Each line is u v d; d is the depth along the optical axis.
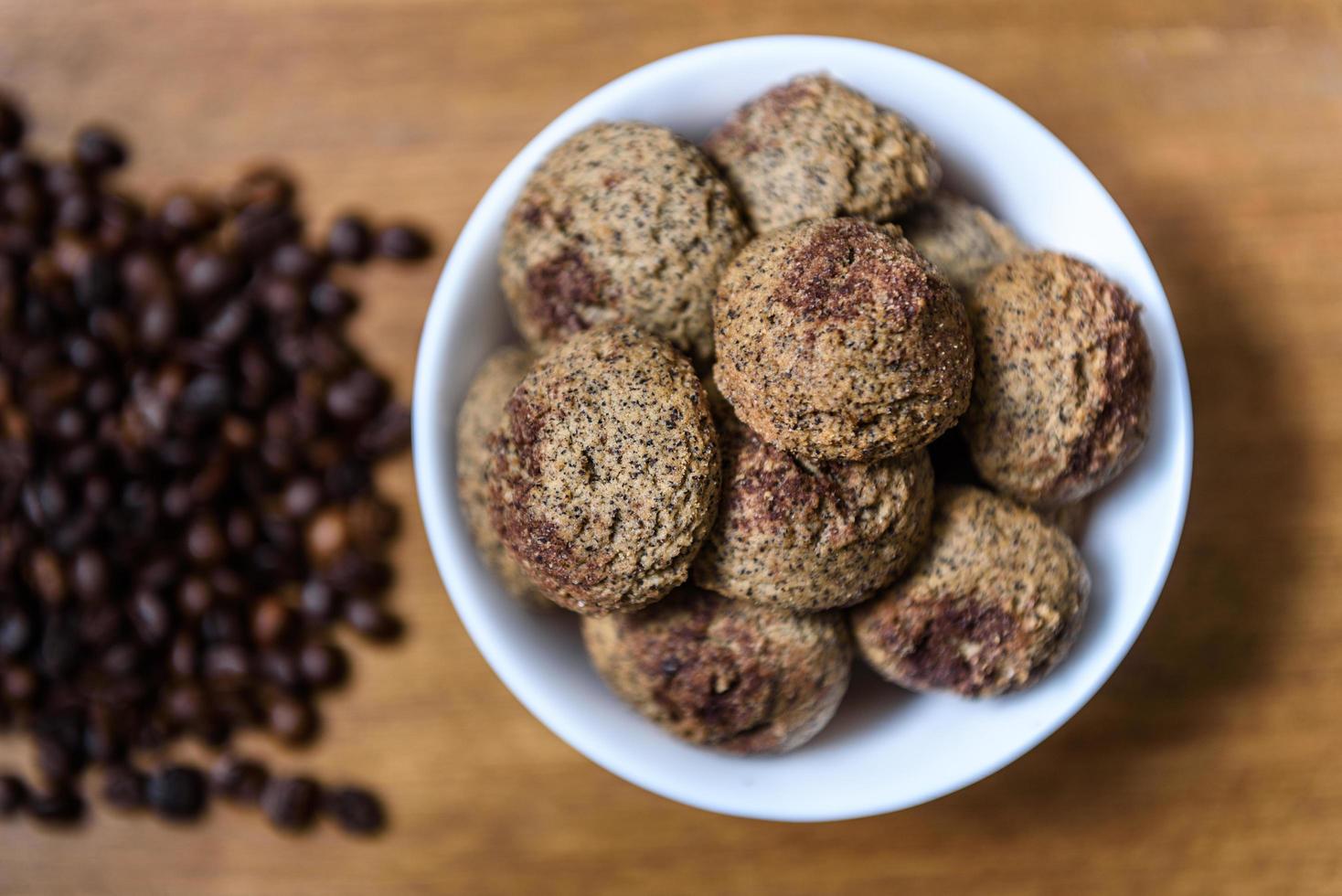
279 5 0.37
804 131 0.29
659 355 0.27
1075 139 0.35
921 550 0.28
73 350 0.37
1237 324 0.35
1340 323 0.35
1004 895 0.35
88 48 0.38
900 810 0.36
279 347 0.37
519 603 0.30
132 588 0.38
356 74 0.37
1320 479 0.35
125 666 0.37
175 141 0.38
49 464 0.37
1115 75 0.35
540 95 0.37
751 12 0.36
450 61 0.37
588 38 0.37
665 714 0.29
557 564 0.27
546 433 0.27
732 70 0.30
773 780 0.29
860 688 0.30
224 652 0.37
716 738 0.29
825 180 0.28
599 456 0.27
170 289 0.37
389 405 0.37
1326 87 0.35
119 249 0.37
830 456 0.27
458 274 0.30
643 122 0.30
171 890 0.37
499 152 0.37
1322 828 0.35
